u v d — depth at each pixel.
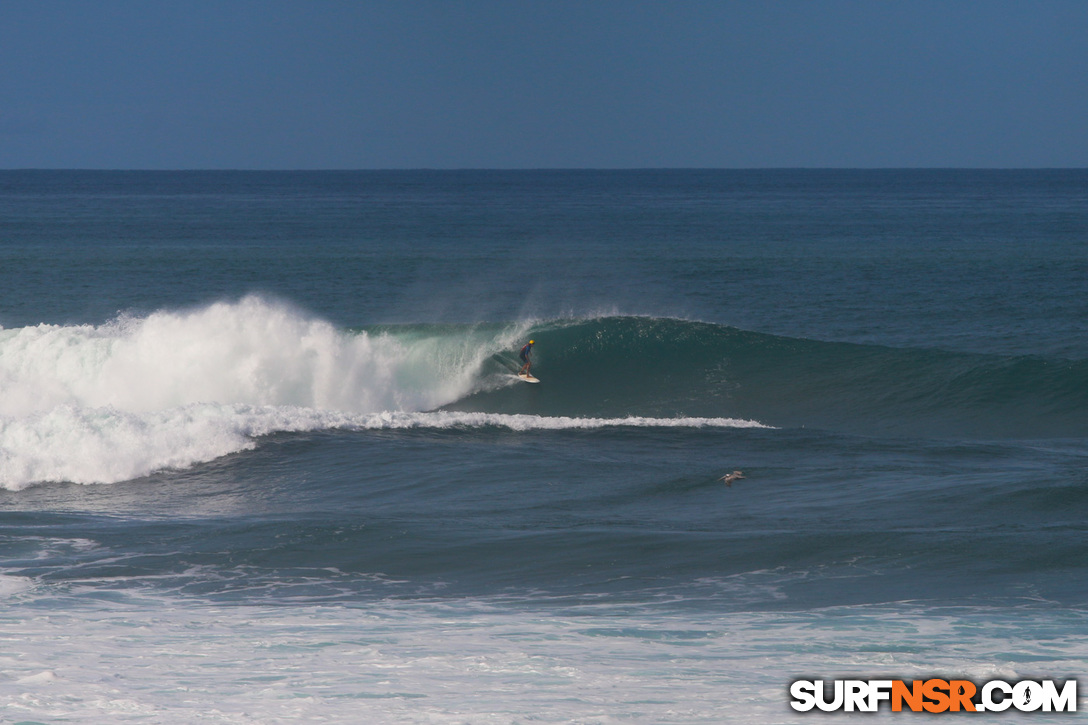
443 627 33.44
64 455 57.75
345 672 28.45
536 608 35.91
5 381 75.00
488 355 87.88
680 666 29.03
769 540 43.56
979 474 56.12
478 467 59.16
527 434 68.19
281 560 42.22
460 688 27.05
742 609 35.41
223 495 54.47
